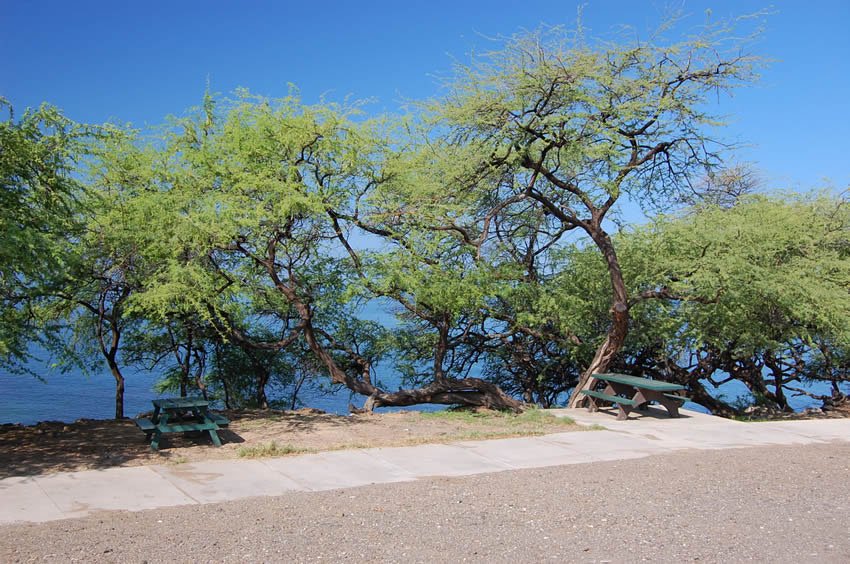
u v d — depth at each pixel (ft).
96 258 38.81
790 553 17.43
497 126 44.11
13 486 23.57
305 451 29.84
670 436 35.68
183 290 35.76
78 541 17.54
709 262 46.39
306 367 53.52
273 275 40.65
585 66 42.32
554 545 17.71
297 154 39.91
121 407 41.45
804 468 27.71
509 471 26.81
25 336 33.78
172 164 40.52
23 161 29.68
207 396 50.90
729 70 43.91
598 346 52.65
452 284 43.37
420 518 19.90
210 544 17.39
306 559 16.42
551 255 55.52
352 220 41.81
